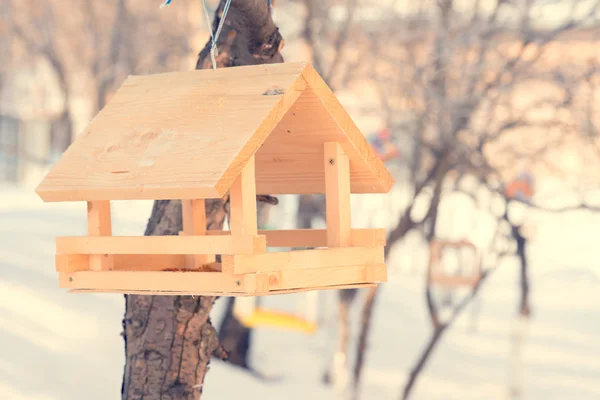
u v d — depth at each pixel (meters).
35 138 40.22
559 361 19.67
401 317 21.75
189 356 5.05
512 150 12.65
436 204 12.90
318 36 13.30
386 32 12.53
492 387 17.78
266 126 3.70
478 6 12.09
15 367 14.81
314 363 18.14
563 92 12.18
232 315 17.80
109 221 4.15
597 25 11.74
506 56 11.94
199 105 3.95
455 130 11.85
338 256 4.05
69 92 29.31
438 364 18.83
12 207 29.95
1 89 34.31
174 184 3.58
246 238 3.63
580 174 12.77
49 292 18.77
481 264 14.27
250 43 5.16
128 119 4.11
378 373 18.09
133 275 3.90
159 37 22.23
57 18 28.42
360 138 4.23
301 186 4.79
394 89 12.48
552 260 27.20
